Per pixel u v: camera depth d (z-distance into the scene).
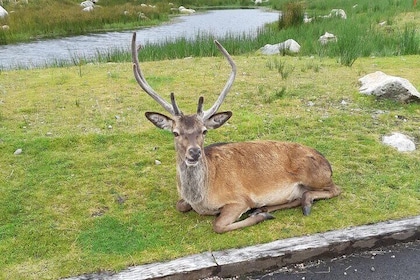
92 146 6.01
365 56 11.65
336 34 15.08
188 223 4.50
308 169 4.74
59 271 3.86
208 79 8.94
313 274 3.92
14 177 5.28
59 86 8.63
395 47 12.34
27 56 15.79
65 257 4.04
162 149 5.97
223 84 8.58
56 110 7.25
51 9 26.81
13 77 9.52
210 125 4.46
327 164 4.84
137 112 7.15
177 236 4.29
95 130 6.45
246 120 6.73
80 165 5.55
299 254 4.03
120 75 9.40
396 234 4.24
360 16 19.58
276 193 4.66
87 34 22.00
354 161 5.59
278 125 6.57
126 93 8.09
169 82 8.76
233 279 3.91
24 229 4.42
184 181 4.30
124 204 4.84
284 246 4.07
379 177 5.22
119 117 6.92
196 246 4.12
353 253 4.18
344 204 4.72
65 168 5.48
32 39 20.42
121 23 25.61
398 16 18.44
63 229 4.43
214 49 12.83
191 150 4.05
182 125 4.20
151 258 3.99
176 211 4.71
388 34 14.21
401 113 6.98
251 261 3.93
